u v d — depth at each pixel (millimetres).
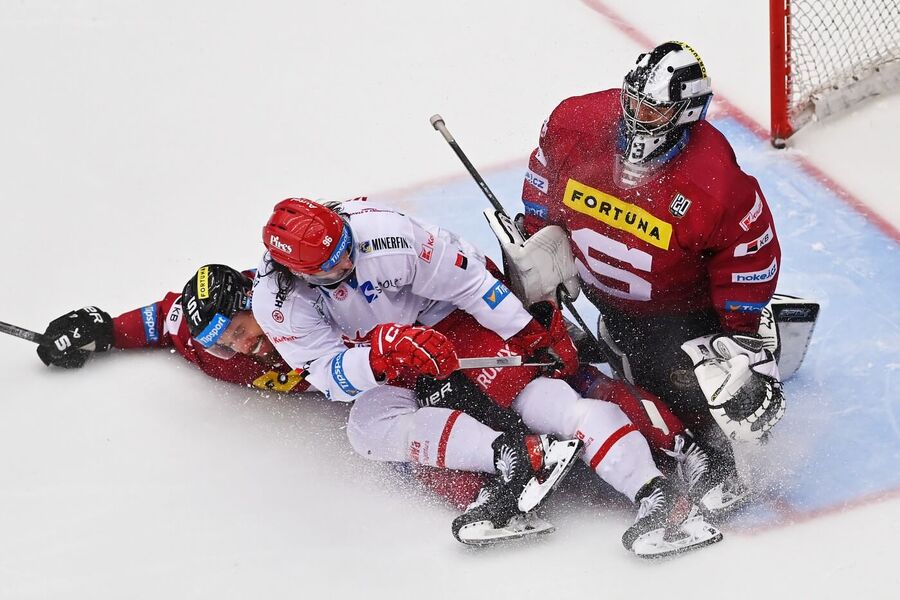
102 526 14961
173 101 24062
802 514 14477
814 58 21828
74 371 17469
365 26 25938
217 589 14000
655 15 25344
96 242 20531
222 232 20672
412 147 22250
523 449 14102
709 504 14211
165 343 17609
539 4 26016
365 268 13664
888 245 18766
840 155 20625
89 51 25672
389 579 13977
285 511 15031
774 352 15133
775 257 13805
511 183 21031
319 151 22438
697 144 13461
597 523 14609
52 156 22656
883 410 15883
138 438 16234
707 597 13430
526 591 13664
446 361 13367
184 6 26969
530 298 15016
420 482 15195
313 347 13906
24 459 16000
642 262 14070
